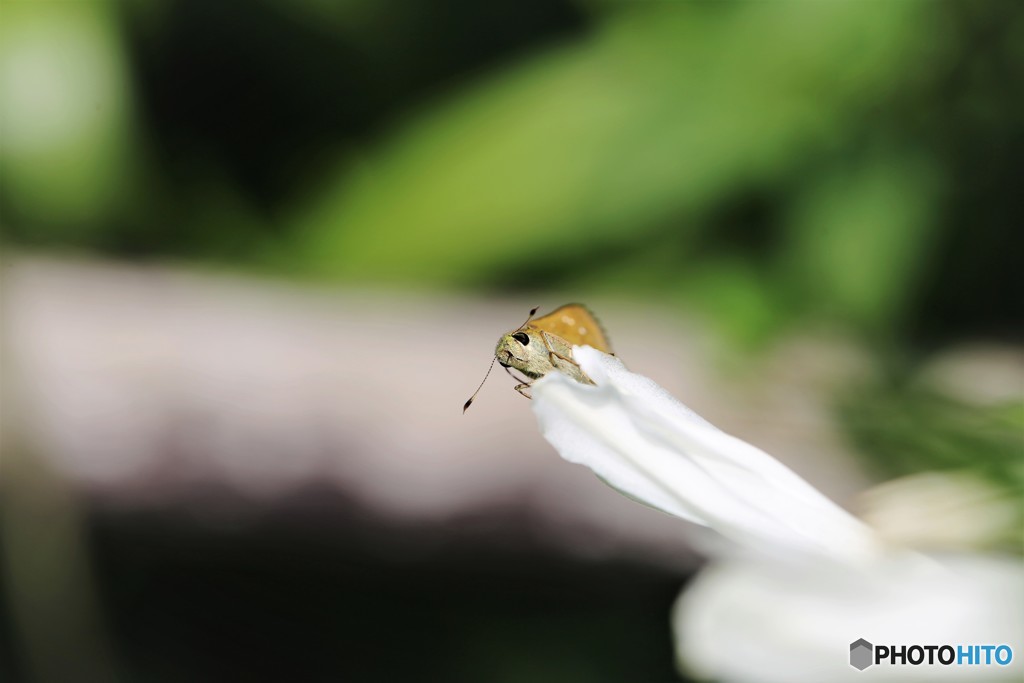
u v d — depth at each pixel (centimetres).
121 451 78
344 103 121
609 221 71
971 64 70
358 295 96
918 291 71
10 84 84
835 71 69
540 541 75
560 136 72
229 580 84
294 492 78
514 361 37
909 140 70
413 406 81
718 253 72
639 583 75
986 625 36
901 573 36
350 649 82
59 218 89
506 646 79
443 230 74
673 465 36
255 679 83
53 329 86
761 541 36
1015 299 76
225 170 124
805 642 36
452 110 76
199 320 92
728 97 70
